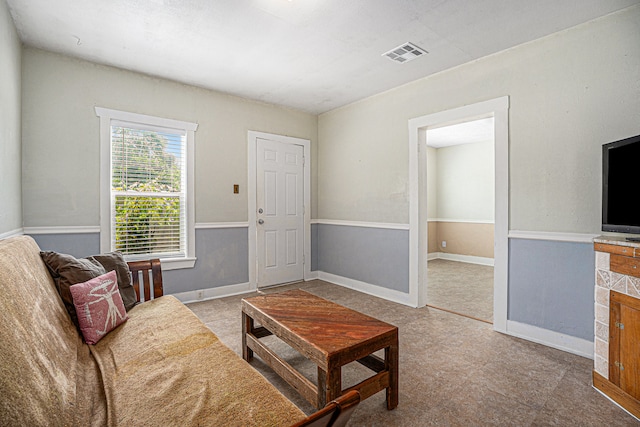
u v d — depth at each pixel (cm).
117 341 166
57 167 290
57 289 175
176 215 361
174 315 202
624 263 175
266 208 431
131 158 331
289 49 280
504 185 277
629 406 169
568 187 243
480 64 294
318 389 153
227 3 215
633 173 184
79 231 301
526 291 265
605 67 226
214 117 384
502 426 161
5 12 215
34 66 279
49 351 121
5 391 83
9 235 229
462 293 413
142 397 119
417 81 348
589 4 212
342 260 448
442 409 174
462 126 516
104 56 294
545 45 254
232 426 104
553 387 195
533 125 261
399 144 369
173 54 290
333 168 462
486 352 241
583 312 236
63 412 101
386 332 170
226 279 395
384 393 192
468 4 213
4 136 217
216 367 140
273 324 187
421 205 354
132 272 239
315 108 452
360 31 249
